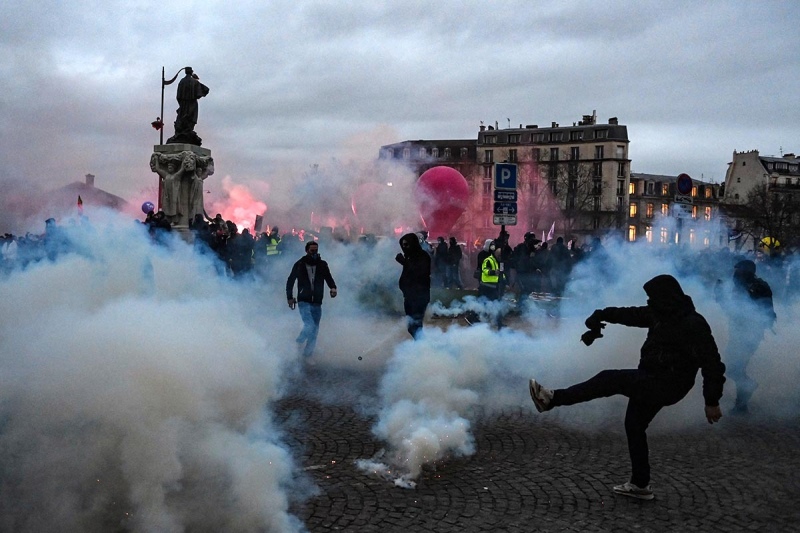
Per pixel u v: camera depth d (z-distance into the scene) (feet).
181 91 82.53
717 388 17.19
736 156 393.29
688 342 17.61
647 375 17.89
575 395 18.28
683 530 16.17
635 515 16.96
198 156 82.58
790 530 16.26
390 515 16.56
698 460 21.17
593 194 319.88
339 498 17.47
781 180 389.80
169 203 81.25
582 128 349.00
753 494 18.44
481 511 16.96
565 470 19.98
